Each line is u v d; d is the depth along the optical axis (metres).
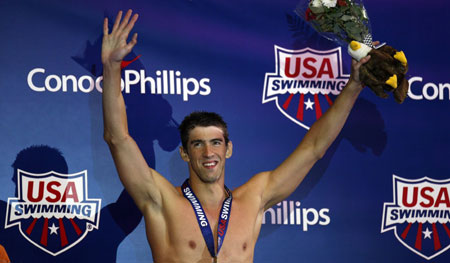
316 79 14.25
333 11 11.66
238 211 11.81
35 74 13.20
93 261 12.89
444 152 14.41
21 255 12.59
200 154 11.59
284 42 14.26
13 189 12.76
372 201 14.02
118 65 10.77
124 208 13.18
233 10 14.20
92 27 13.57
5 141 12.88
